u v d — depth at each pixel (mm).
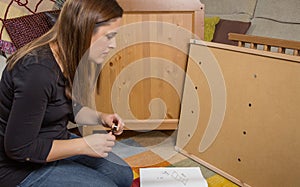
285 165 1376
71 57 976
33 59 917
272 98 1410
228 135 1620
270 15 2180
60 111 1019
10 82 929
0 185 992
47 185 1006
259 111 1467
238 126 1567
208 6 2604
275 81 1396
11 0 1696
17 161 989
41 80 906
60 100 1004
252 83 1489
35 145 946
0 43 1646
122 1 1728
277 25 2119
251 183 1519
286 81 1354
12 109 909
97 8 934
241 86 1541
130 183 1269
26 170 1011
